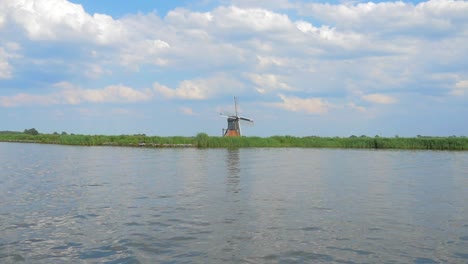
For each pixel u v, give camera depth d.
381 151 54.06
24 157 39.97
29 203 15.62
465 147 57.50
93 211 14.15
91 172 26.42
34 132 109.25
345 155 45.31
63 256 9.43
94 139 70.69
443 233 11.39
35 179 22.84
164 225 12.17
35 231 11.55
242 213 13.80
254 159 38.28
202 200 16.22
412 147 60.88
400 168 29.89
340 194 17.77
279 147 65.19
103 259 9.22
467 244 10.35
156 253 9.62
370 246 10.18
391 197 17.08
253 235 11.10
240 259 9.21
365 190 18.98
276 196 17.19
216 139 64.44
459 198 16.88
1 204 15.41
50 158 38.69
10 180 22.39
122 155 43.31
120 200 16.22
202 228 11.82
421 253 9.66
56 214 13.69
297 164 32.97
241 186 20.14
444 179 23.27
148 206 15.01
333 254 9.56
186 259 9.20
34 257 9.37
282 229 11.74
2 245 10.24
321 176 24.52
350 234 11.25
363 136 74.56
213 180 22.42
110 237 10.92
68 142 72.06
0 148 58.00
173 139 66.31
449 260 9.19
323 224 12.34
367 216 13.42
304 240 10.66
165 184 20.83
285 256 9.41
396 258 9.31
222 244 10.29
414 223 12.50
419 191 18.72
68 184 20.81
